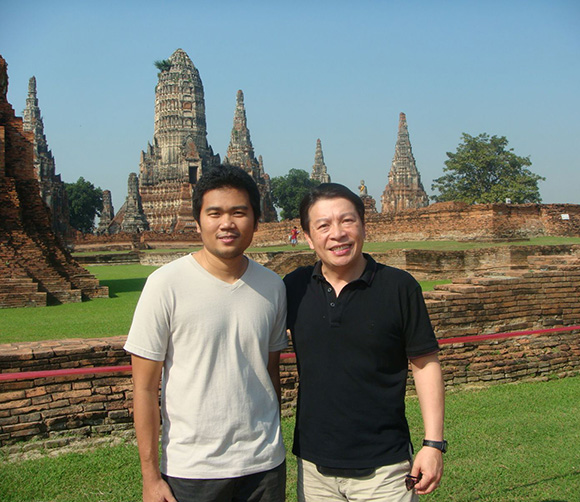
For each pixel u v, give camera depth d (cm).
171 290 339
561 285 975
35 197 2194
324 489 354
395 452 346
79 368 636
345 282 365
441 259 2139
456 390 838
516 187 5381
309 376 360
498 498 518
